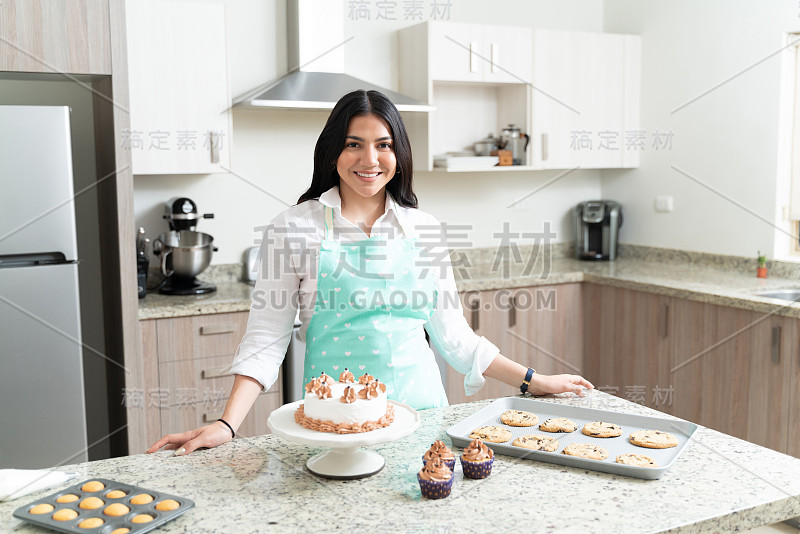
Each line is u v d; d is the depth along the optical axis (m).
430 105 3.55
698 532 1.17
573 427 1.56
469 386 1.87
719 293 3.15
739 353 3.07
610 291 3.70
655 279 3.54
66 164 2.67
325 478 1.35
